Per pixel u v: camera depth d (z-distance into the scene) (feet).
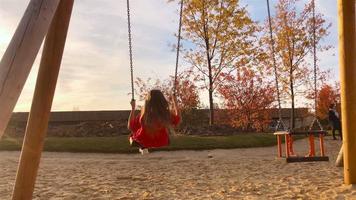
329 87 122.11
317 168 46.62
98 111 144.56
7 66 16.33
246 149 77.82
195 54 102.01
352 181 32.32
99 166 56.13
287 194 31.73
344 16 32.27
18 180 24.54
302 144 85.61
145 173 48.14
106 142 81.35
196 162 59.47
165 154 72.64
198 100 105.70
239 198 31.27
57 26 23.62
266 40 103.35
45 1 17.11
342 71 32.58
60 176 46.14
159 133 24.52
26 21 16.83
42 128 24.16
